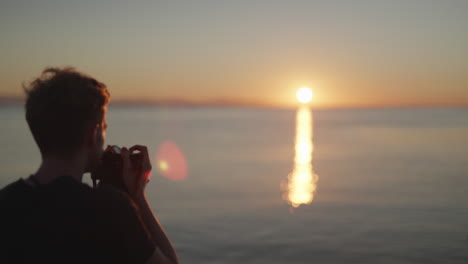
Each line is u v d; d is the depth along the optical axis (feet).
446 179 41.42
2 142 88.53
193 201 32.01
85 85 3.14
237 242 20.40
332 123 270.67
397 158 65.41
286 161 64.80
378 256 17.58
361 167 54.65
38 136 3.08
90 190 3.10
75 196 3.00
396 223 23.27
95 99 3.18
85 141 3.19
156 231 3.48
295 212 27.35
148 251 3.07
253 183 42.04
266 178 45.91
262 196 34.17
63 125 3.03
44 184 3.05
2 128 152.56
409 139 112.06
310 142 108.88
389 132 150.30
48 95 3.01
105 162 3.51
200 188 38.88
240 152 81.66
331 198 32.35
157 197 34.01
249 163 62.44
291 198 32.89
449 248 18.31
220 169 55.06
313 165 58.59
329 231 21.99
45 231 2.89
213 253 18.74
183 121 298.56
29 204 2.96
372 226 22.75
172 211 28.19
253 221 24.93
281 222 24.52
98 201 3.02
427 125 204.74
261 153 79.36
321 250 18.71
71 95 3.03
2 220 2.94
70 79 3.11
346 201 30.78
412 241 19.57
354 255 17.84
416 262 16.71
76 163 3.19
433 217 24.50
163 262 3.19
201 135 138.31
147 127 186.50
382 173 47.75
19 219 2.92
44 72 3.18
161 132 148.36
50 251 2.88
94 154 3.36
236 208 29.07
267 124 258.57
